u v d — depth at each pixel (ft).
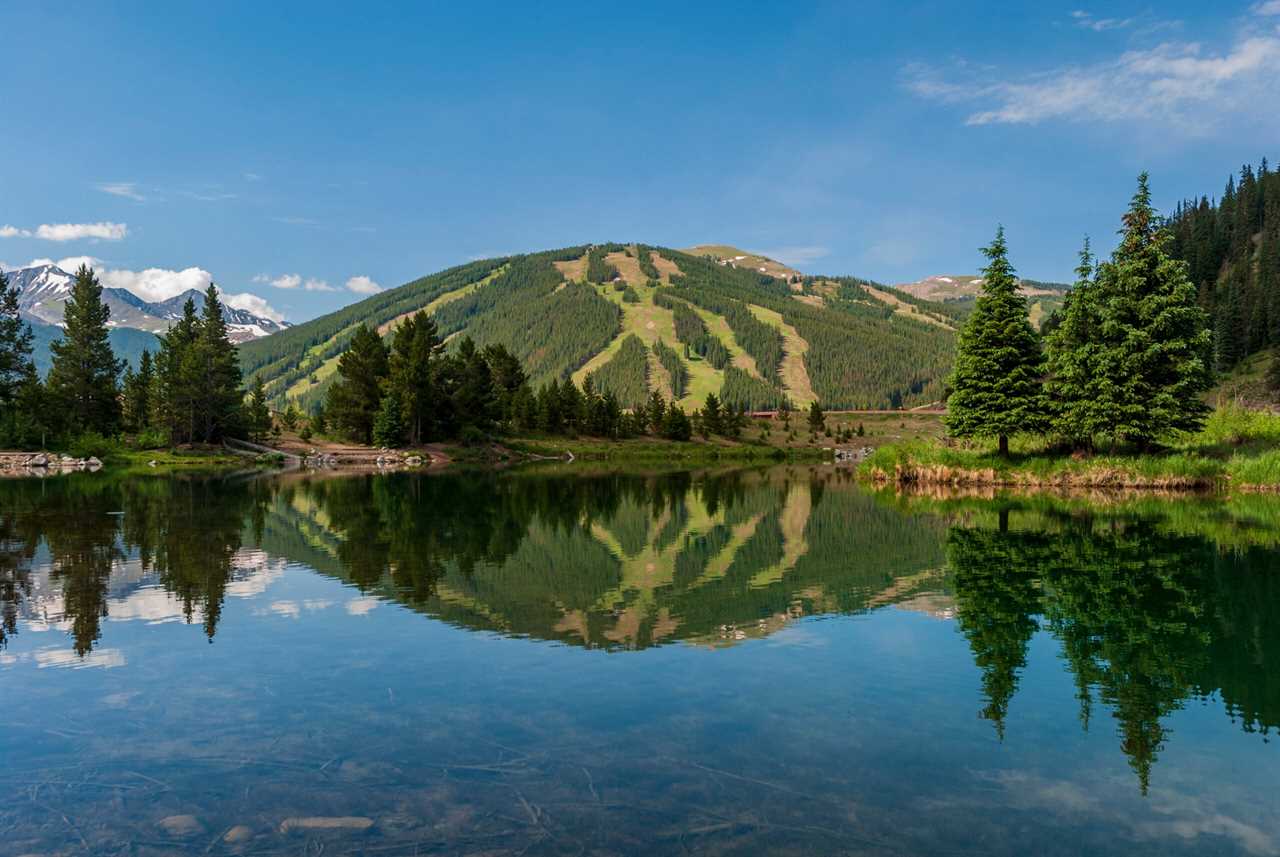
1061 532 79.41
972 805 21.07
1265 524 83.92
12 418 264.93
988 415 151.94
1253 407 318.86
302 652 36.29
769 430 533.96
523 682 31.71
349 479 186.60
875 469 172.35
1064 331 147.95
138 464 253.44
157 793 21.94
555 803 21.08
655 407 479.00
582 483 175.94
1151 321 137.49
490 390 353.92
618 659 35.09
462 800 21.27
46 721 27.63
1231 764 23.88
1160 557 63.10
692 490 152.56
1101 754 24.62
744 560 63.82
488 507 111.96
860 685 31.30
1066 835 19.48
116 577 55.47
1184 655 35.68
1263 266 459.73
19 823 20.27
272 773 23.17
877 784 22.31
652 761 23.82
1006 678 32.17
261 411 339.16
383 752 24.61
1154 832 19.67
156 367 304.30
